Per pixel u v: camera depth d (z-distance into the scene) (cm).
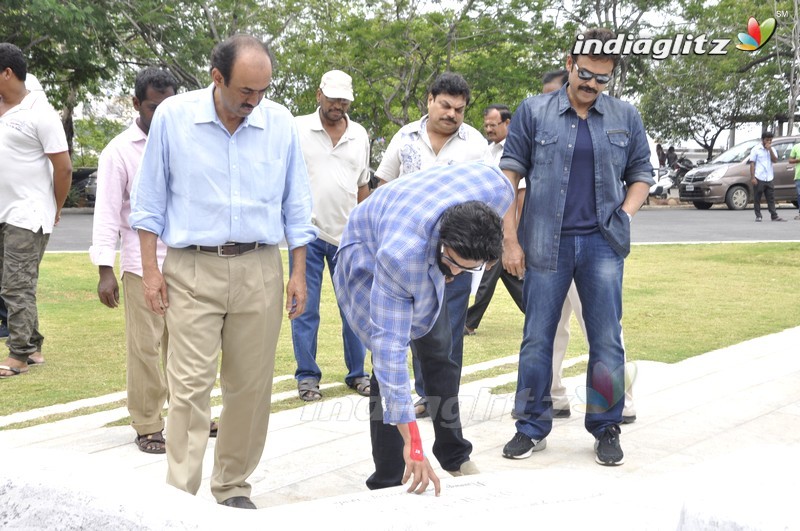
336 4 2409
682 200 2319
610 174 432
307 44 2358
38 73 2377
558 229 433
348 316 330
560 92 445
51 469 211
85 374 616
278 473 417
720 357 651
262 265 355
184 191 342
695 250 1354
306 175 374
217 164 342
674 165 3072
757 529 156
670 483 279
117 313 856
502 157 455
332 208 551
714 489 171
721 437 464
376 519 236
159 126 340
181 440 343
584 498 281
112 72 2453
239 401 359
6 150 587
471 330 763
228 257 347
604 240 433
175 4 2273
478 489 286
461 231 273
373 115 2433
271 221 354
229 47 325
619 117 437
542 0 2264
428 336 346
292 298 370
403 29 2236
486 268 294
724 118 3338
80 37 2148
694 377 592
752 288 1010
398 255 285
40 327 783
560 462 434
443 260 285
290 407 534
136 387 441
